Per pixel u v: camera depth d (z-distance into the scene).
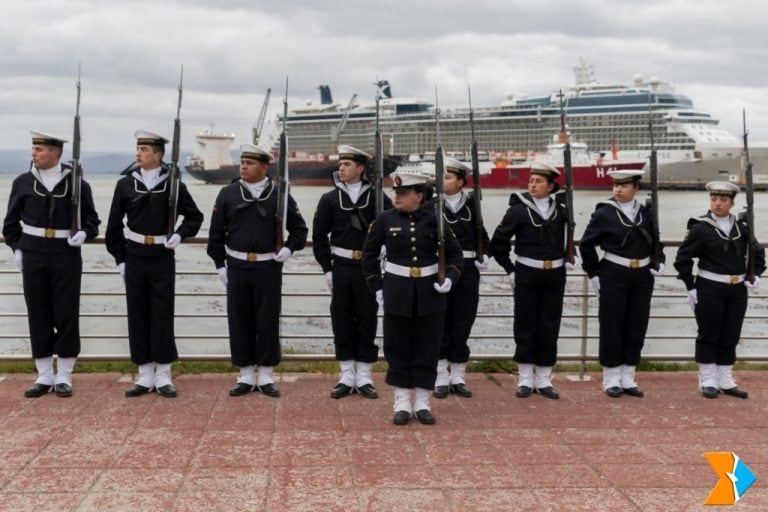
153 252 6.30
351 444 5.22
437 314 5.77
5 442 5.12
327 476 4.65
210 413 5.86
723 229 6.70
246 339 6.43
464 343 6.62
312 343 11.28
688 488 4.55
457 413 6.04
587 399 6.52
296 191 73.06
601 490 4.51
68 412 5.81
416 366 5.76
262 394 6.43
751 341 11.84
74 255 6.30
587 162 66.38
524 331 6.60
